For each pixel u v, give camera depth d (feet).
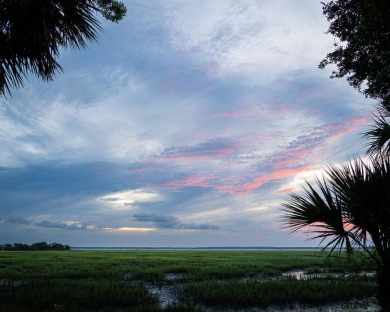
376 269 19.02
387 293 17.93
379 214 17.24
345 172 18.56
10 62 28.94
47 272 55.26
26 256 102.83
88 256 109.81
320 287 35.60
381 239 17.92
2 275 49.24
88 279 48.91
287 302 31.68
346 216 18.29
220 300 31.68
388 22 27.12
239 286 36.78
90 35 29.32
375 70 33.09
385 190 16.88
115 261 82.74
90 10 28.48
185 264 73.97
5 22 27.25
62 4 27.22
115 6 32.35
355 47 34.91
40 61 29.58
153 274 52.31
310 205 18.54
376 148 24.21
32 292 30.91
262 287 35.68
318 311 28.58
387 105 25.93
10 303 27.84
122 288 35.09
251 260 88.02
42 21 27.14
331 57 37.22
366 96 34.45
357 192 17.44
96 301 30.07
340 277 45.91
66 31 28.58
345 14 34.78
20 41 28.07
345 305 30.30
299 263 74.74
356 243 18.40
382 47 28.60
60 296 30.14
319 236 19.01
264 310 29.58
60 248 243.60
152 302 31.45
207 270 56.80
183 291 36.70
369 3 28.43
